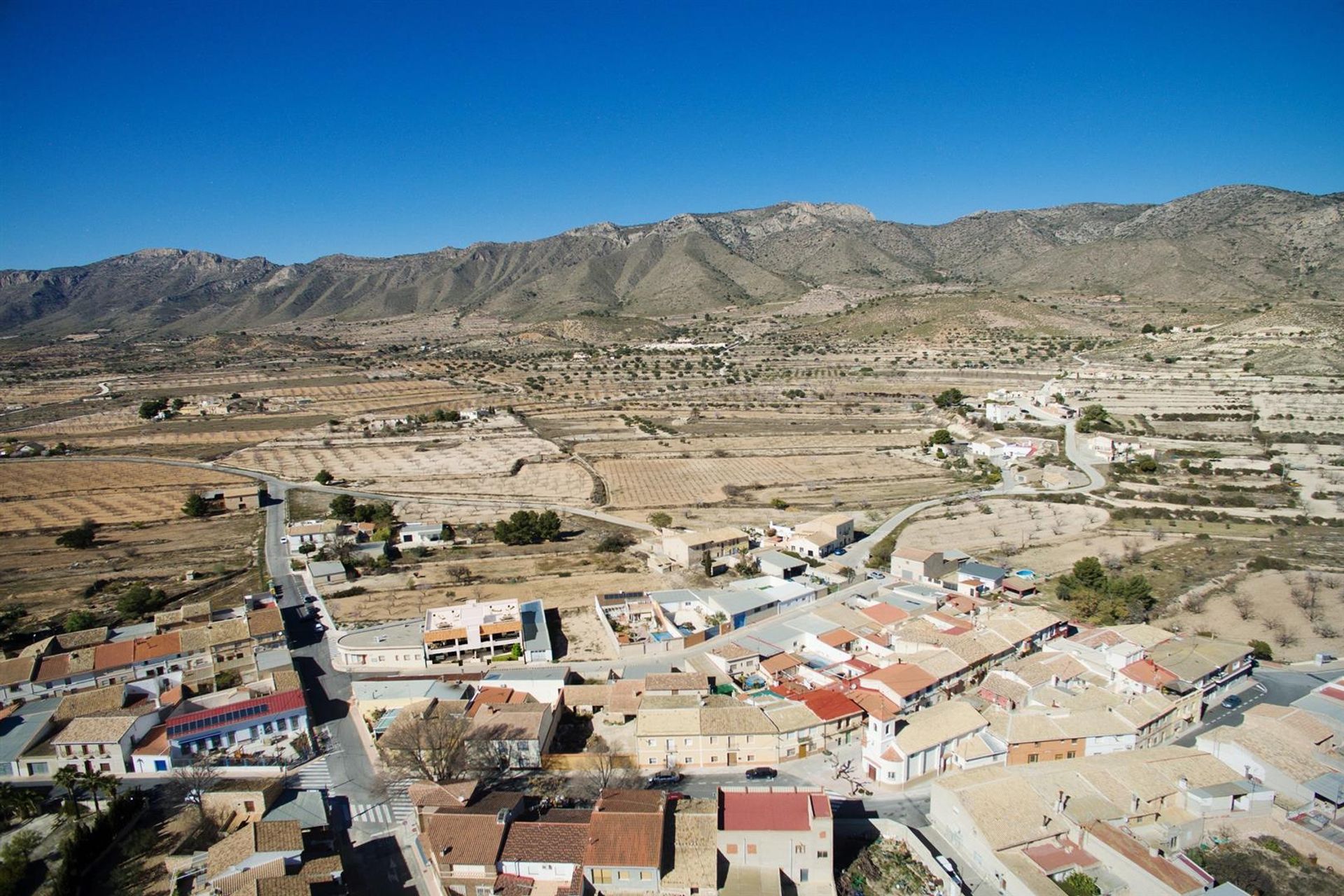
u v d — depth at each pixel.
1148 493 181.50
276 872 69.69
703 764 88.00
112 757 89.75
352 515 195.50
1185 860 67.62
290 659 112.56
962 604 123.88
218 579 154.75
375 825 80.00
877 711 89.56
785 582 139.50
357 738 96.88
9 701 104.19
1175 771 78.38
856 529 174.25
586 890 67.19
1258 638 112.38
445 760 85.38
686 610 128.00
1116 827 71.94
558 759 88.50
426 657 115.62
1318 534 153.00
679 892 66.25
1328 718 86.00
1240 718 94.50
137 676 110.56
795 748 89.06
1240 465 196.88
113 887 70.94
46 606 142.25
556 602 135.88
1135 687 95.19
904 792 82.50
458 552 164.88
